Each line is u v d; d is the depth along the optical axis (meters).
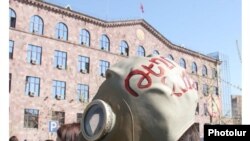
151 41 38.34
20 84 28.02
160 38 38.75
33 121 28.22
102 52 34.50
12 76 27.70
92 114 1.47
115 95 1.51
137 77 1.50
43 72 29.69
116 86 1.52
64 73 31.17
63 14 31.86
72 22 32.47
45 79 29.69
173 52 40.16
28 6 29.64
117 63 1.63
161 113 1.44
